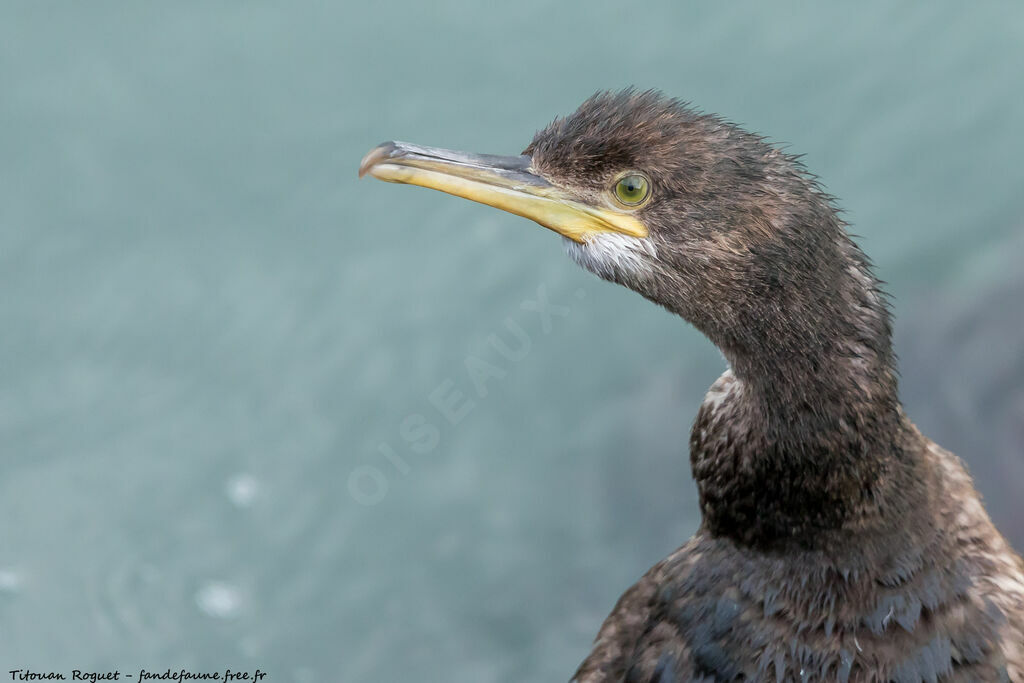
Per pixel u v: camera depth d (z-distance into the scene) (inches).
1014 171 553.6
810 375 239.1
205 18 661.9
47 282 594.6
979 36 591.5
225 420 559.8
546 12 635.5
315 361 566.6
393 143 274.1
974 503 259.9
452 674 502.0
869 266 248.1
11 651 511.8
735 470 256.5
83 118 633.0
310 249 588.7
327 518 537.6
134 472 553.0
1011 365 500.4
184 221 603.2
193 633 517.0
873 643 245.6
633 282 257.0
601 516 519.8
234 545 536.7
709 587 262.1
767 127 584.7
